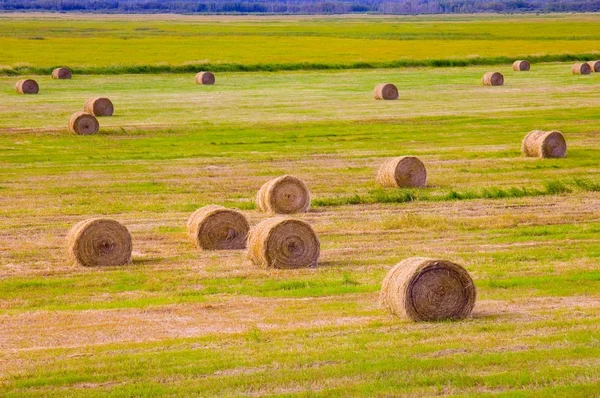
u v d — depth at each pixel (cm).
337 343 2372
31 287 3184
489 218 4394
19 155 6303
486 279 3197
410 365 2152
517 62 13425
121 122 7906
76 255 3491
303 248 3466
